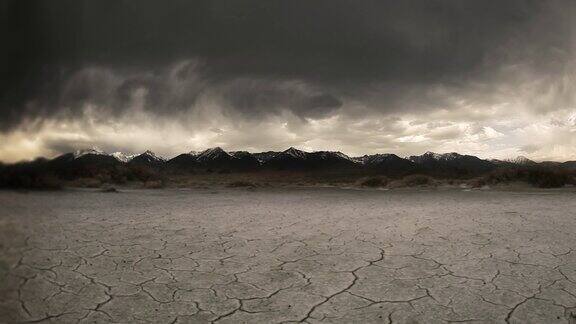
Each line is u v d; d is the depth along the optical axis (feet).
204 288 13.03
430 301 11.90
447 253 17.74
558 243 19.47
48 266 14.67
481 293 12.53
